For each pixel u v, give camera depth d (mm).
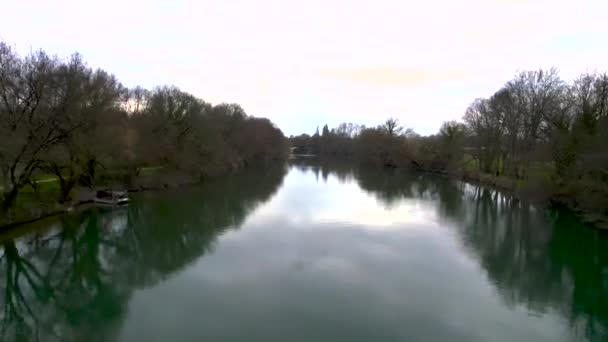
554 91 50250
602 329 16375
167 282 21188
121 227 33312
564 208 38938
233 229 32438
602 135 33594
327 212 39750
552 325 16703
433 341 15234
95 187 44219
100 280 21938
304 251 26344
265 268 23031
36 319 17547
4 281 22312
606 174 31703
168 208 41281
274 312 17453
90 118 35344
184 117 60344
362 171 96812
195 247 27469
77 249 27750
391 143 109000
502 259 25391
